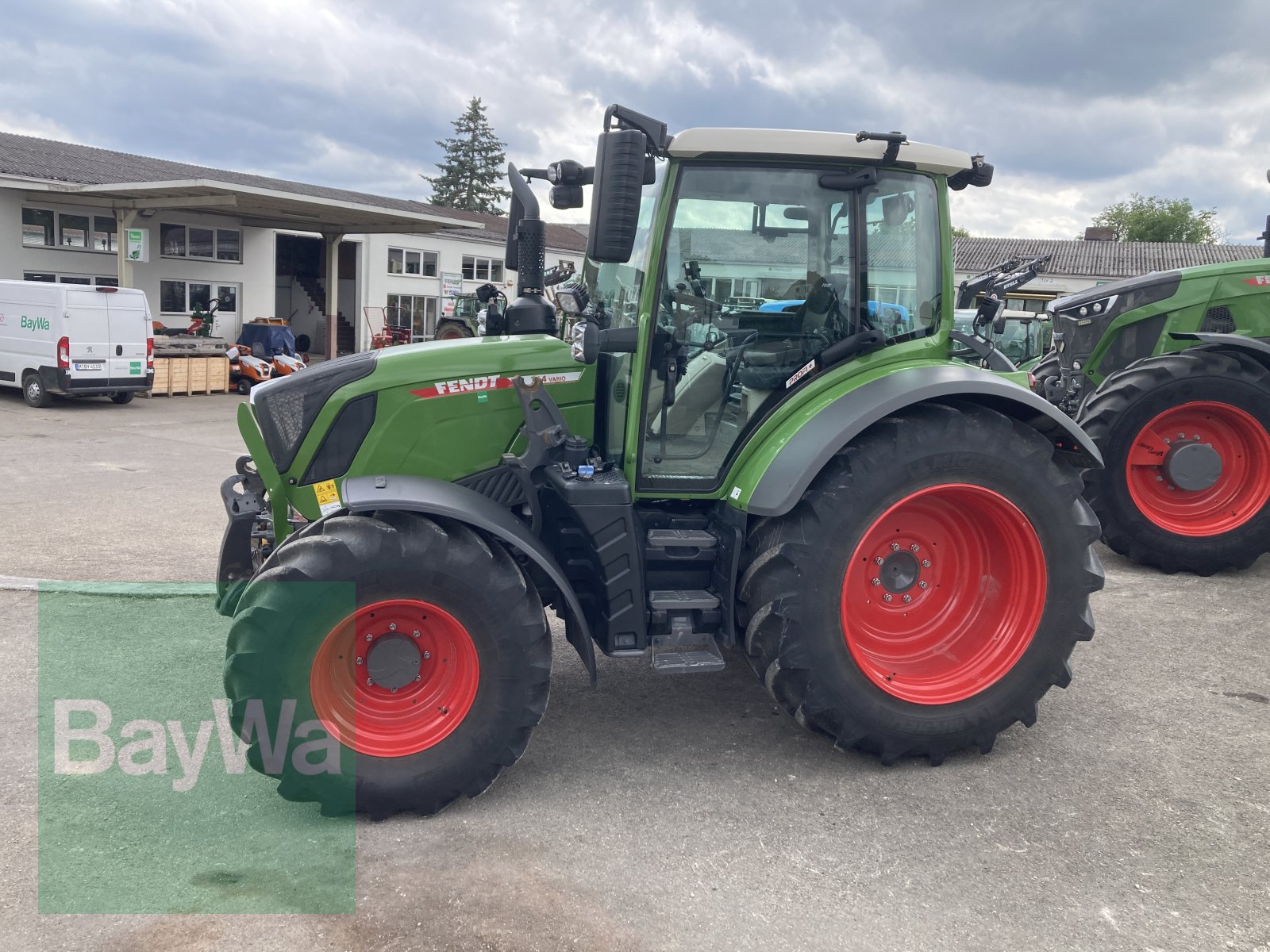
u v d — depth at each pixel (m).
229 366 18.34
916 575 3.76
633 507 3.67
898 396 3.40
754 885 2.82
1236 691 4.31
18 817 3.08
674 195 3.48
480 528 3.19
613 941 2.55
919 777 3.53
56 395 16.05
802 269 3.63
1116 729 3.92
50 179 17.78
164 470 9.54
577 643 3.49
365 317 28.73
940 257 3.77
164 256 21.83
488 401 3.67
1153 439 6.12
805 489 3.34
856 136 3.43
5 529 6.84
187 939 2.50
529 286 4.11
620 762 3.61
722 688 4.37
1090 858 2.99
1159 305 6.82
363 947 2.49
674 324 3.57
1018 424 3.56
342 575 3.00
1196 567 6.10
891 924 2.65
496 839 3.04
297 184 26.69
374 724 3.18
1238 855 3.01
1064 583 3.56
